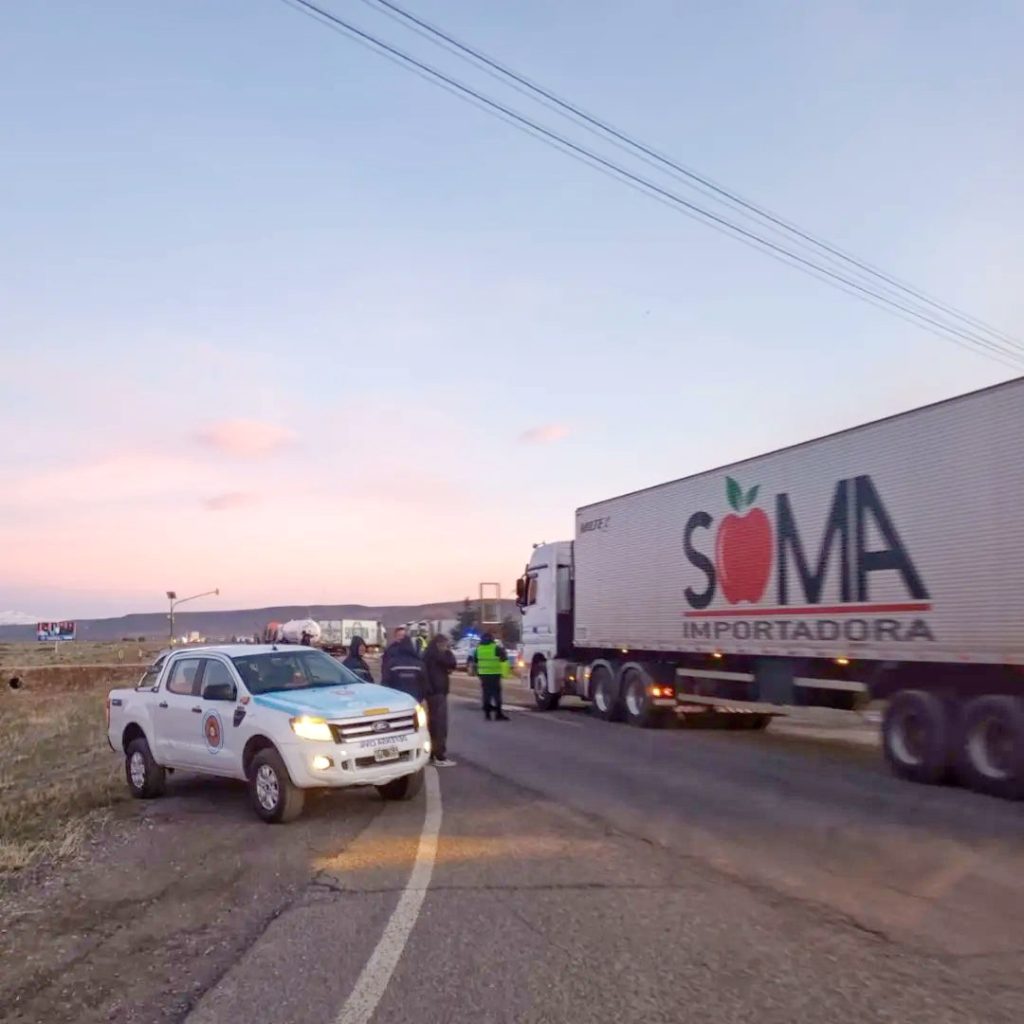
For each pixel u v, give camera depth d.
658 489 20.84
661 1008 5.64
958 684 13.51
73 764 17.38
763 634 17.23
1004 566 12.48
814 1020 5.44
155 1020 5.71
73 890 8.55
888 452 14.46
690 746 17.86
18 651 86.94
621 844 9.71
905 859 9.02
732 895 7.89
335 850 9.68
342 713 10.99
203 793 13.22
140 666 47.94
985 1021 5.39
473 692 33.97
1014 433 12.41
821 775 14.22
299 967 6.46
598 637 23.22
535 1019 5.53
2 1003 6.02
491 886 8.25
